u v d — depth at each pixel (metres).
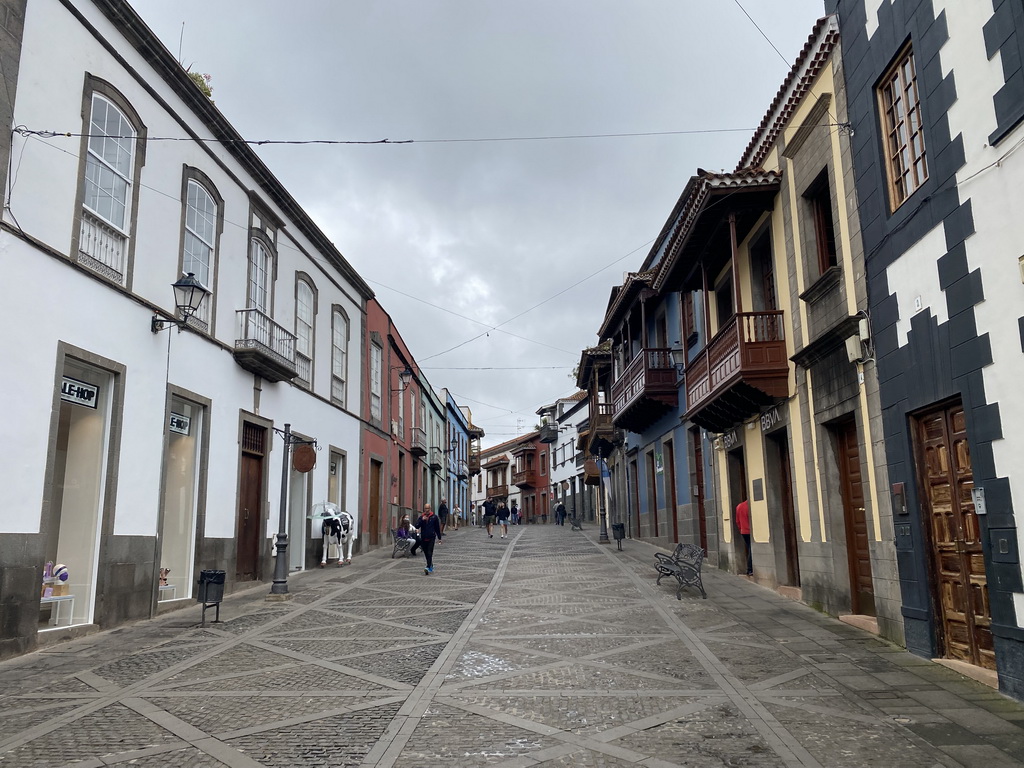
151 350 11.67
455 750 5.40
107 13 10.72
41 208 9.31
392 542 26.66
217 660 8.45
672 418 20.77
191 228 13.23
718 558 16.38
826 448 10.90
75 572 10.16
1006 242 6.55
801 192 11.50
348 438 21.64
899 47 8.36
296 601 12.96
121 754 5.41
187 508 13.05
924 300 7.91
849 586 10.47
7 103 8.80
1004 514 6.58
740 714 6.18
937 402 7.70
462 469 56.00
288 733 5.83
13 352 8.77
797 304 11.78
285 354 17.00
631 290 21.27
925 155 8.00
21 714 6.41
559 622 10.39
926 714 6.14
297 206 17.70
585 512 46.97
